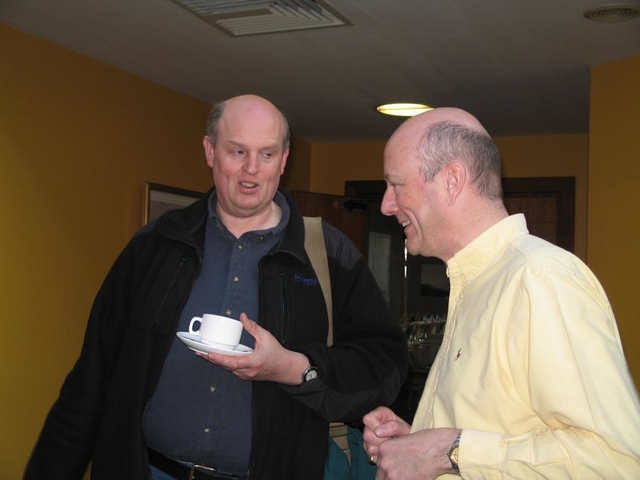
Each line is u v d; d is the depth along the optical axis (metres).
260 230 1.98
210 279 1.96
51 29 3.69
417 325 6.53
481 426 1.25
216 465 1.85
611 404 1.10
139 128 4.59
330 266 2.07
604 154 4.11
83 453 1.98
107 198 4.33
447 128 1.39
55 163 3.95
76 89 4.08
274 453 1.84
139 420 1.86
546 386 1.14
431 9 3.27
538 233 6.28
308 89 4.80
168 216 2.02
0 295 3.62
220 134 1.94
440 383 1.35
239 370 1.67
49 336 3.91
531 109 5.24
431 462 1.24
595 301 1.19
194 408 1.86
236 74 4.48
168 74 4.52
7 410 3.66
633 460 1.09
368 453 1.55
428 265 6.96
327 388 1.82
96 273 4.25
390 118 5.68
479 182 1.37
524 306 1.20
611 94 4.08
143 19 3.51
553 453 1.13
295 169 6.62
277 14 3.36
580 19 3.38
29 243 3.78
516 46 3.81
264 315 1.90
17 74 3.70
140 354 1.89
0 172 3.61
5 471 3.64
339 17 3.39
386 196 1.51
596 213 4.14
